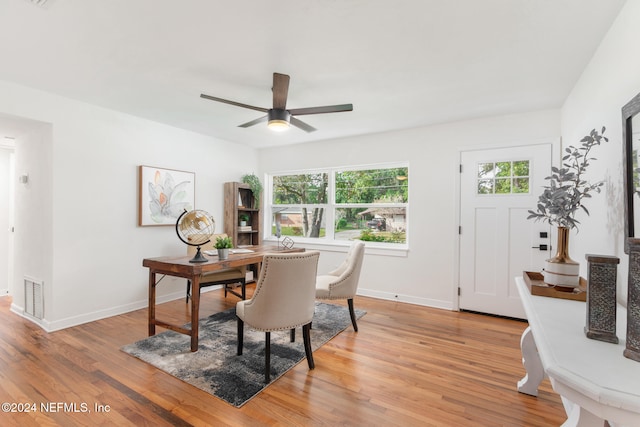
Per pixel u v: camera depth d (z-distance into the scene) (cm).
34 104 280
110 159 338
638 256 95
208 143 450
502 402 189
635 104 130
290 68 235
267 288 205
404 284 404
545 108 321
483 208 356
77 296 312
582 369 90
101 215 331
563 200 180
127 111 343
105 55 219
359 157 443
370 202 449
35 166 317
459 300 369
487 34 189
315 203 499
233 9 167
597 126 201
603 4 160
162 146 390
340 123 379
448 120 366
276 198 536
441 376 218
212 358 239
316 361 239
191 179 422
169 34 192
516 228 338
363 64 229
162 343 266
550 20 174
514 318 338
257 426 166
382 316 347
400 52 212
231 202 465
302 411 179
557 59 219
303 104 311
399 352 256
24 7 165
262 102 309
